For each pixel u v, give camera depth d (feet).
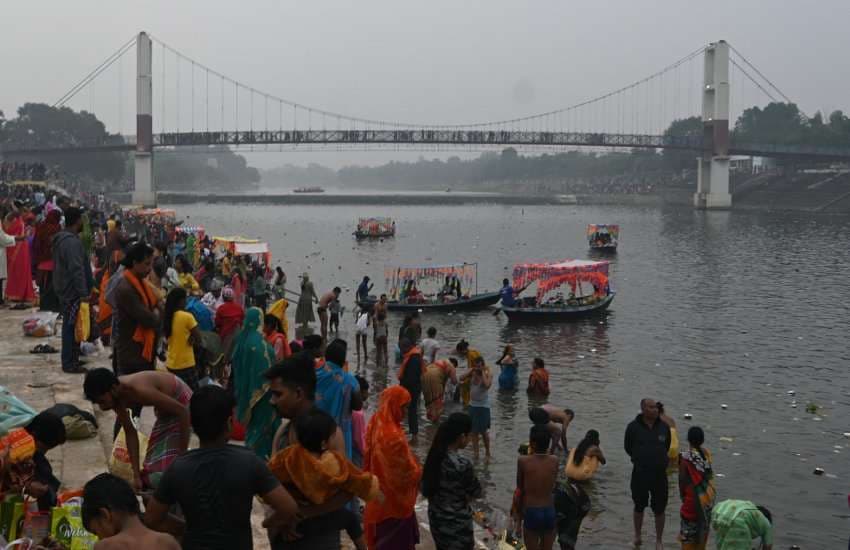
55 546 22.82
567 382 82.33
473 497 28.30
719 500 52.01
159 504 18.57
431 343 72.69
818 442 63.98
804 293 153.89
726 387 81.56
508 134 570.05
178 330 35.14
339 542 21.95
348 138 571.69
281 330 40.01
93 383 23.67
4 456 24.38
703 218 422.82
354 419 30.50
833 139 590.55
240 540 18.61
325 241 282.15
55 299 53.42
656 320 121.90
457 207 573.74
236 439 37.42
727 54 504.02
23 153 495.41
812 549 45.09
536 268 125.80
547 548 33.71
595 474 54.75
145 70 485.56
